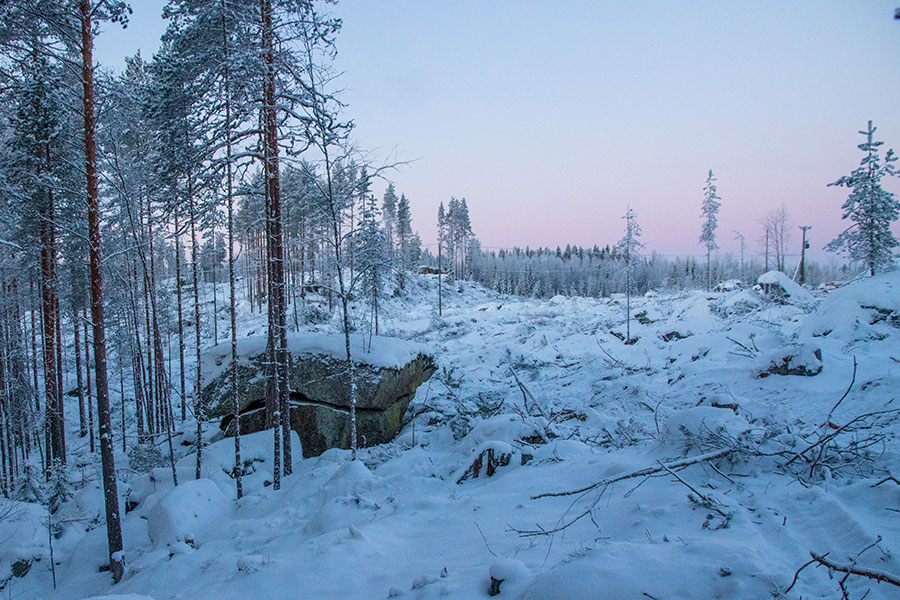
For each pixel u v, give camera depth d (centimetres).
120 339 2055
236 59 1119
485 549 565
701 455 647
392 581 539
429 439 1403
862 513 464
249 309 4675
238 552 741
